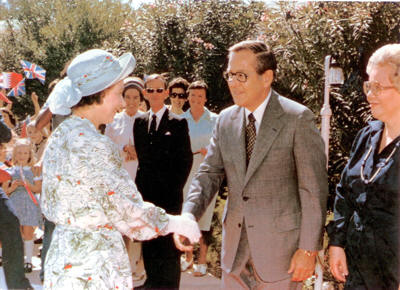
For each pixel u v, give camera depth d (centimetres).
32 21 819
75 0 819
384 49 226
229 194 272
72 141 218
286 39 558
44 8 820
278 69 559
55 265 216
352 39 524
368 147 236
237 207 266
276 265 259
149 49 773
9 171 467
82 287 212
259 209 259
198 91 486
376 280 224
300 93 580
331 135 528
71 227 218
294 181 261
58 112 229
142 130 397
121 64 231
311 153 252
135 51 790
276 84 596
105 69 227
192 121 490
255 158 257
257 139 258
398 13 519
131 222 230
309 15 538
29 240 476
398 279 217
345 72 532
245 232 268
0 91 733
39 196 486
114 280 219
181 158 392
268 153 256
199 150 471
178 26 762
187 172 396
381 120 227
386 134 231
